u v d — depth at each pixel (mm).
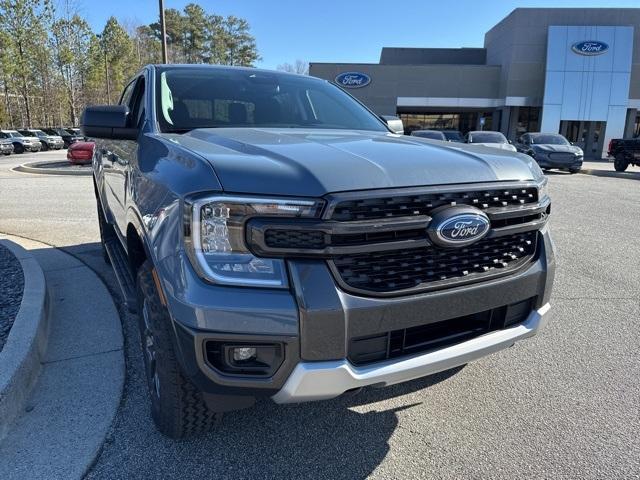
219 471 2336
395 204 2020
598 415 2840
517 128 39688
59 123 59719
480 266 2311
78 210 9078
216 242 1917
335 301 1944
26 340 3146
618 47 36562
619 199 11969
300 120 3592
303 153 2186
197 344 1910
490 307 2334
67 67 56719
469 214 2148
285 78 4059
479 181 2236
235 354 1943
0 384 2658
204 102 3441
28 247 6180
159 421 2473
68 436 2564
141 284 2395
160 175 2346
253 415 2779
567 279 5387
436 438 2617
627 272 5656
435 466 2400
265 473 2332
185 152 2287
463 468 2391
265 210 1890
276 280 1918
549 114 37406
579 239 7371
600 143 37531
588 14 37062
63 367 3248
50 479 2264
